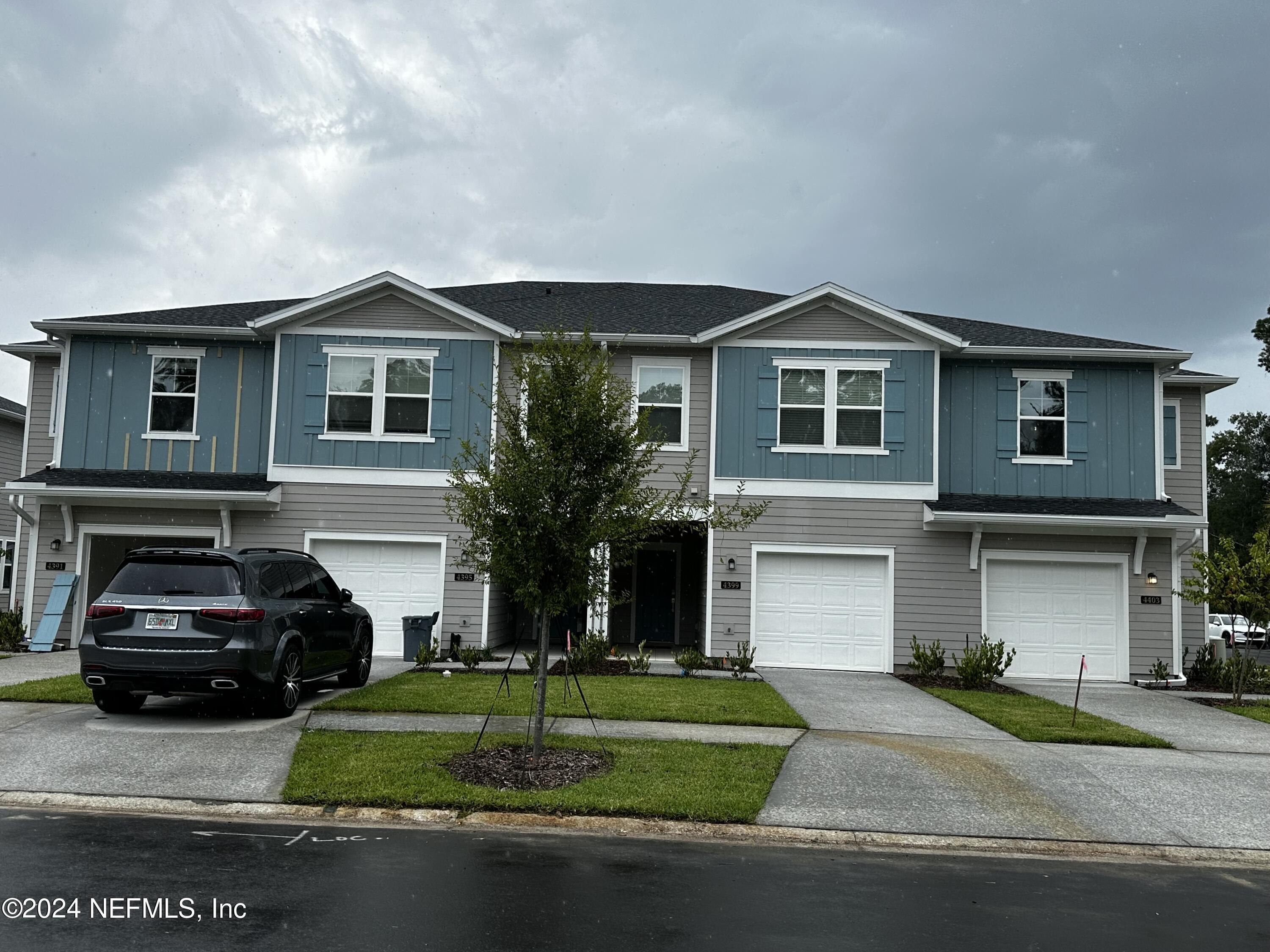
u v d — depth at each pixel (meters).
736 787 8.39
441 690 13.03
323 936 5.04
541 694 9.15
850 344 18.08
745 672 15.92
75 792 8.05
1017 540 17.73
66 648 17.47
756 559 17.86
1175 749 10.80
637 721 11.30
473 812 7.73
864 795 8.47
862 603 17.77
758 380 18.14
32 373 20.81
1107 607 17.66
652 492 9.48
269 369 18.84
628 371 18.61
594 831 7.50
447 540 18.00
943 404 18.67
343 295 18.09
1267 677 16.47
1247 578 14.86
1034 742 10.96
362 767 8.68
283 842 6.88
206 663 10.07
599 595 9.18
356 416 18.23
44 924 5.12
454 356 18.30
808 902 5.90
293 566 12.05
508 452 9.18
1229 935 5.56
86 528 18.12
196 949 4.80
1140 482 18.36
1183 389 21.61
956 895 6.18
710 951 5.00
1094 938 5.43
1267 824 8.09
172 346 18.84
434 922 5.30
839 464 17.92
